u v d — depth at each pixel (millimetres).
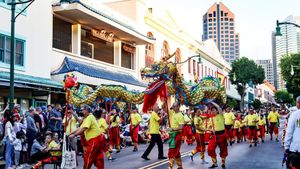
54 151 11305
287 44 130625
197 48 52156
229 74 68562
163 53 41125
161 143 15320
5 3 19203
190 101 13758
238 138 23609
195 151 14375
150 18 37281
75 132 9820
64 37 24828
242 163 13836
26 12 20578
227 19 198875
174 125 11672
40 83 19516
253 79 67062
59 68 22906
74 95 16234
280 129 37812
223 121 12820
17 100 19438
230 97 72000
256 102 79688
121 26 28375
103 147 10242
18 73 19625
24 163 14180
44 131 16125
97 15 24797
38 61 21391
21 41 20188
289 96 112250
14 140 13297
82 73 22859
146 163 13969
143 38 32250
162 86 13258
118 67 30828
